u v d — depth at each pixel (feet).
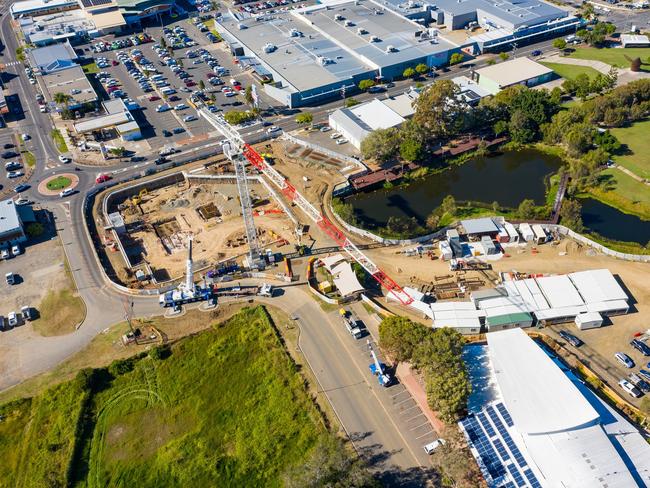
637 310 446.19
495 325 429.38
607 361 408.05
